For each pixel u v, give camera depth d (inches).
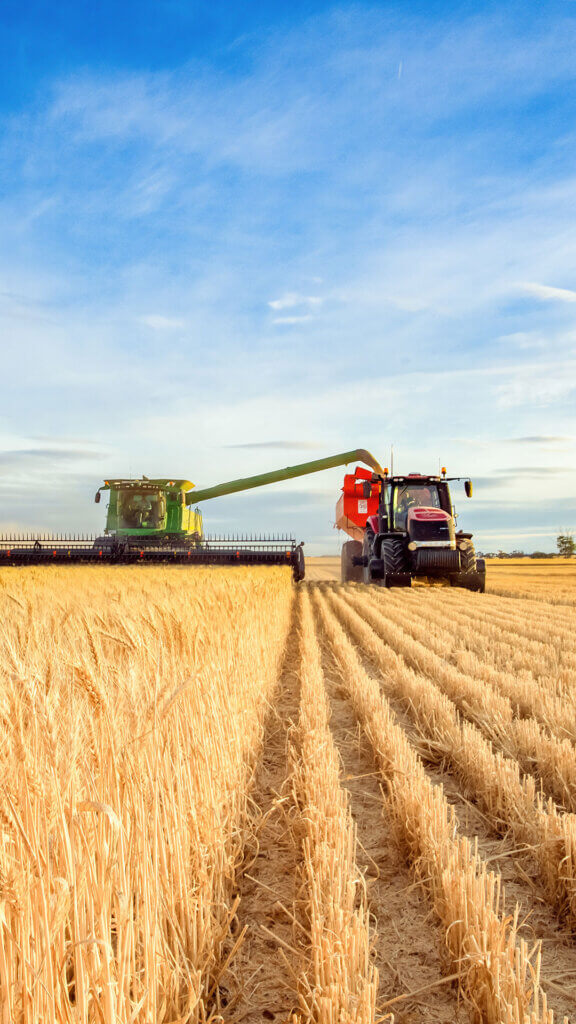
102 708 106.5
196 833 141.6
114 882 99.2
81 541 990.4
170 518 1099.9
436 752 245.4
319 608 740.7
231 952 124.6
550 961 129.3
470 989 112.2
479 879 126.6
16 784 83.4
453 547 872.9
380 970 125.3
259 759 239.3
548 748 218.7
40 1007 77.9
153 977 97.9
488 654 398.0
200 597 259.3
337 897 123.6
